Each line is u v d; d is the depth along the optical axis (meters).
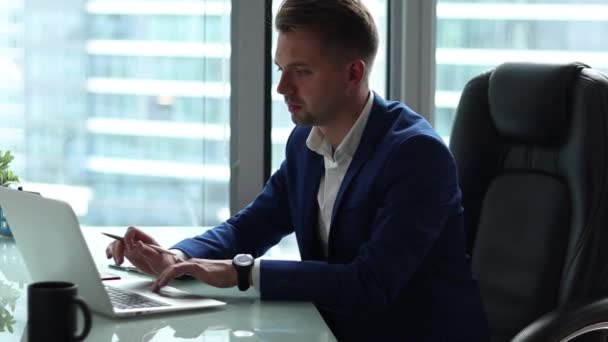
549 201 2.04
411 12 2.93
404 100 2.96
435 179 1.85
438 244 1.92
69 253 1.58
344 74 1.90
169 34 2.92
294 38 1.88
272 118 2.90
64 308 1.16
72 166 2.96
